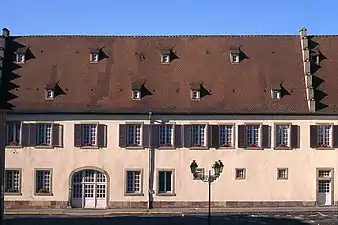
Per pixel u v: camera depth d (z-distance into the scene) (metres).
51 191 57.25
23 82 58.94
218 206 57.22
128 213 54.09
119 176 57.25
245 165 57.53
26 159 57.28
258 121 57.53
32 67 60.25
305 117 57.62
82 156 57.25
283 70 60.25
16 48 61.53
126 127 57.31
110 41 62.84
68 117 57.31
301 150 57.69
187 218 50.75
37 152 57.38
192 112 57.09
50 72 59.97
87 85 59.00
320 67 60.66
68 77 59.59
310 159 57.69
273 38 62.94
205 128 57.47
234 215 52.38
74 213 54.09
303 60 60.66
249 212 54.31
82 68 60.44
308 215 52.12
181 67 60.56
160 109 57.16
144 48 62.19
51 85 58.12
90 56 61.09
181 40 62.91
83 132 57.44
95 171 57.44
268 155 57.56
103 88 58.75
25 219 50.47
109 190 57.22
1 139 44.00
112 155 57.31
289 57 61.31
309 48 61.94
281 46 62.25
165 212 54.38
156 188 57.22
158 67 60.53
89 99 57.84
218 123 57.47
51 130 57.31
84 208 57.06
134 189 57.53
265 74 60.00
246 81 59.47
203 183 57.25
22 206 57.09
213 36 63.22
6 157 57.25
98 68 60.41
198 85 58.44
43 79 59.31
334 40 62.81
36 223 48.22
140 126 57.44
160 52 61.44
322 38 63.00
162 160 57.25
